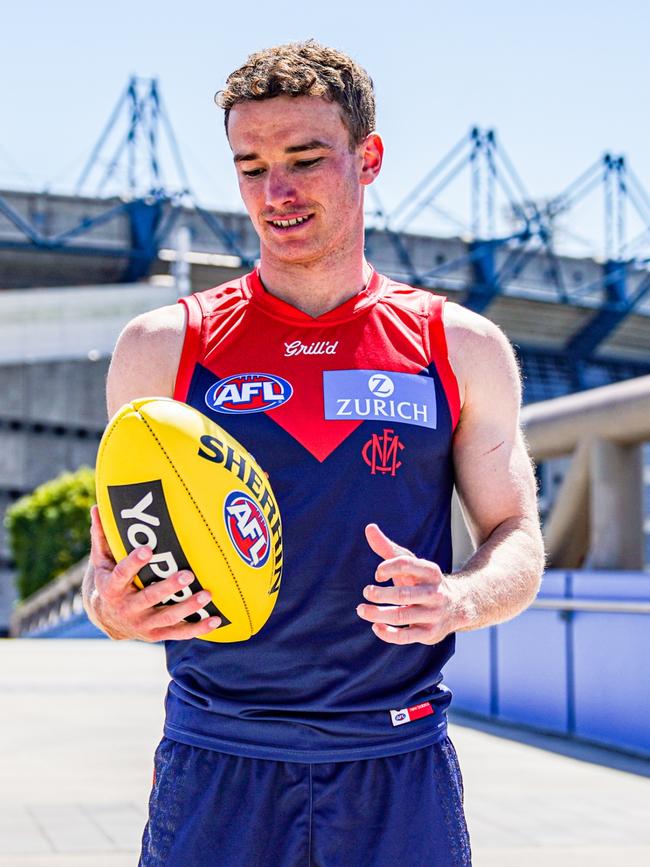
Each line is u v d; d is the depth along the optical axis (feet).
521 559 6.42
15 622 90.84
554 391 159.63
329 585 6.22
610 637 21.93
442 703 6.61
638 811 16.84
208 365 6.54
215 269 143.74
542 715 24.14
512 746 22.33
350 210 6.46
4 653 43.21
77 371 138.51
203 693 6.29
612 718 21.80
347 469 6.30
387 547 5.64
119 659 40.57
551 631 23.91
